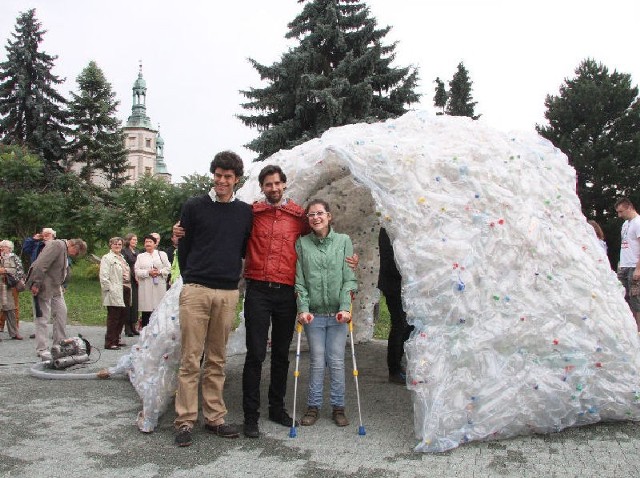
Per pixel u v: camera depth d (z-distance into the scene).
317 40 25.77
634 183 29.52
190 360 4.33
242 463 3.78
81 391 5.74
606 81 32.25
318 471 3.63
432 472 3.62
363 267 8.17
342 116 23.59
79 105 40.75
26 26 40.41
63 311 7.71
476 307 4.36
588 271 4.69
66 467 3.67
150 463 3.76
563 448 4.08
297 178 5.14
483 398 4.21
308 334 4.84
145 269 9.20
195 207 4.43
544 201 4.86
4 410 5.03
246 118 26.78
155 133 82.88
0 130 39.47
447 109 38.41
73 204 26.91
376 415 4.99
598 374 4.46
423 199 4.63
